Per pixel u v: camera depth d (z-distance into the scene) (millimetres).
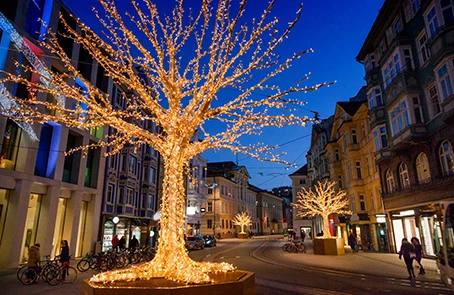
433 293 9031
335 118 35531
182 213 5754
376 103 24312
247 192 75812
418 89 19016
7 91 14992
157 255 5461
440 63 15969
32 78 16906
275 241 47781
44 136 18641
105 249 23500
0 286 10711
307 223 52312
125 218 26547
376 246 25844
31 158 16438
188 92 6105
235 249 30734
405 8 20656
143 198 30156
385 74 22609
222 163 72125
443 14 16078
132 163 28500
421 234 18969
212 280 4773
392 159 22516
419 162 19469
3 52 15398
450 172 16375
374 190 26719
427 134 18031
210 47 5496
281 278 11883
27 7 16938
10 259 14703
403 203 20797
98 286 4430
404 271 13664
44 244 17016
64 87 5715
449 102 15258
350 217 29656
